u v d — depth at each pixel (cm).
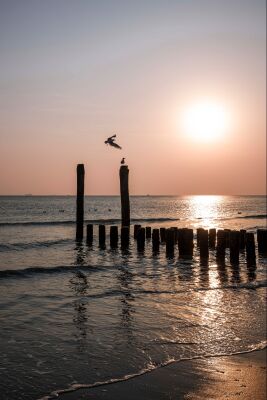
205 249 2128
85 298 1405
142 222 5644
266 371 900
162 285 1644
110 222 5469
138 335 1063
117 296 1444
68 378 820
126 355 939
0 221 5603
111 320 1173
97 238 3206
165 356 945
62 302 1349
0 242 3023
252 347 1023
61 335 1045
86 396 757
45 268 1925
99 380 819
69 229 4272
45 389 772
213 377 861
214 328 1139
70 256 2405
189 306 1341
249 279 1778
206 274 1878
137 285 1638
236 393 804
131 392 782
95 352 948
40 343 988
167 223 5484
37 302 1346
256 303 1401
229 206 13338
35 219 6072
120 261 2198
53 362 887
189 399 773
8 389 764
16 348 952
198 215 7694
